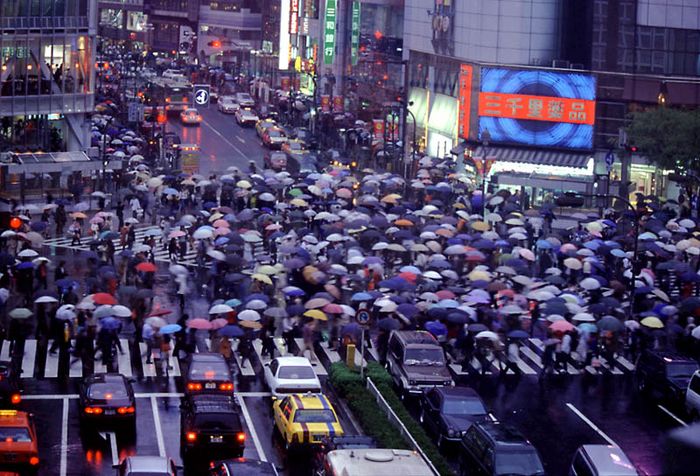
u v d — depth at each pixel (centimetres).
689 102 12938
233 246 7638
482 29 13400
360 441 4228
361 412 5119
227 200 9681
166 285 7600
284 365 5328
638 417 5438
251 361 6075
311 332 6162
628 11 12862
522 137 13200
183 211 9631
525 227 9000
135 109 13988
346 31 19038
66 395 5400
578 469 4153
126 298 6850
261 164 13225
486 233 8394
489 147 13262
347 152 14138
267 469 3888
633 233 8644
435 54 14850
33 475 4184
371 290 6988
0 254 7081
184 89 17038
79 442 4759
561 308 6406
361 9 18412
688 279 7325
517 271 7331
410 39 15750
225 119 17238
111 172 10931
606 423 5328
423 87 15300
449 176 11431
